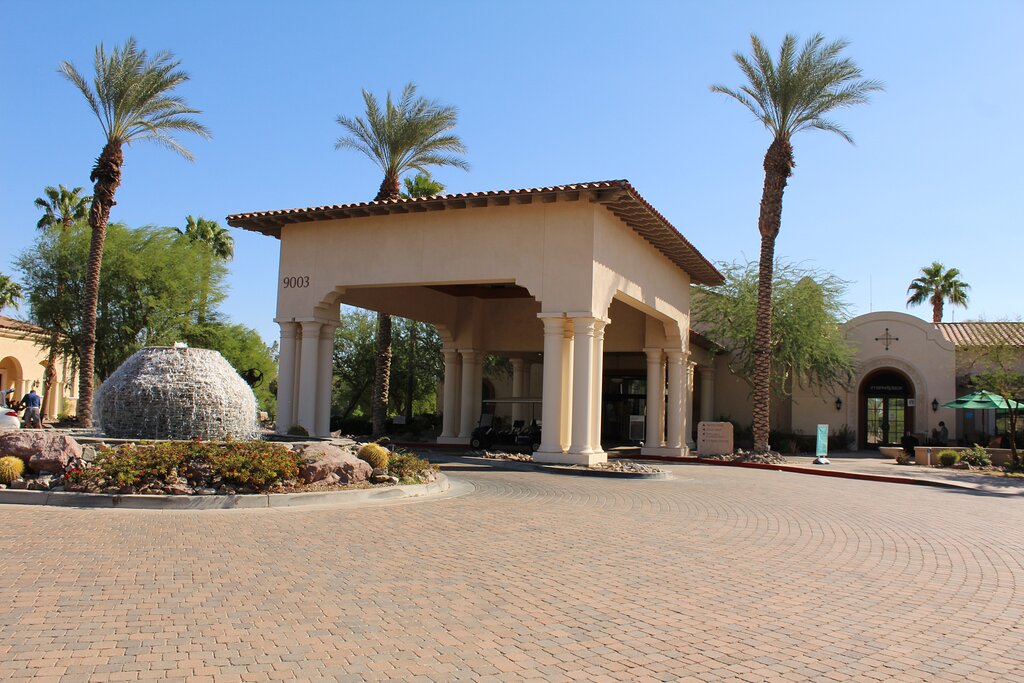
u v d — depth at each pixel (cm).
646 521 1107
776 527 1102
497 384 4234
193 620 545
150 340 3338
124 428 1409
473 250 2062
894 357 3425
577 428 1964
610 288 2072
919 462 2584
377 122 2822
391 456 1399
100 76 2648
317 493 1133
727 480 1862
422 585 671
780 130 2606
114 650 479
